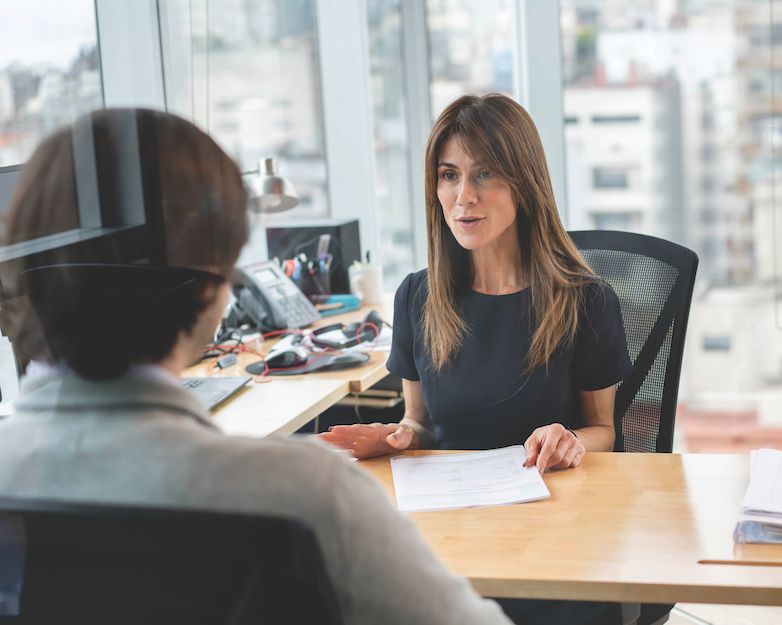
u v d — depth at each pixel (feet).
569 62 11.14
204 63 10.35
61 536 2.39
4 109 7.86
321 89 12.00
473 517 4.69
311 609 2.43
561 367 6.06
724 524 4.45
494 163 5.90
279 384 7.25
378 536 2.53
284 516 2.32
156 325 2.68
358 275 9.89
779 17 10.30
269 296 8.77
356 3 11.66
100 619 2.41
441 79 12.12
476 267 6.30
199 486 2.48
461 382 6.18
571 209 11.51
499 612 2.80
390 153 12.51
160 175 2.77
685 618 8.43
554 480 5.09
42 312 2.68
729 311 11.19
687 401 11.53
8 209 2.86
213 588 2.35
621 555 4.22
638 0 10.74
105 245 2.73
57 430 2.61
